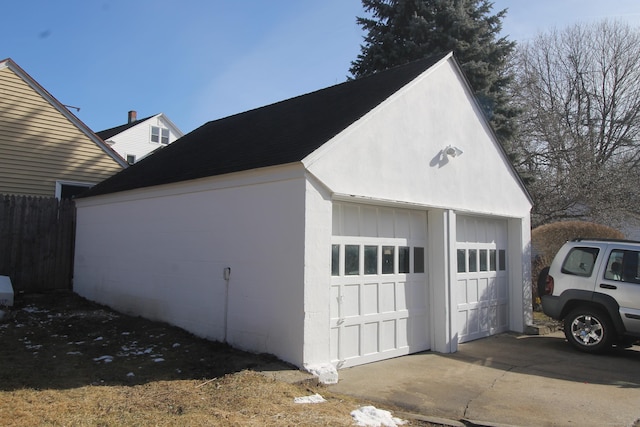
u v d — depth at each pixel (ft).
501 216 32.73
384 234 24.76
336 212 22.41
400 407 17.49
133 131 117.08
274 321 20.57
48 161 45.03
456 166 28.71
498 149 32.91
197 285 24.97
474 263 31.48
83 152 47.32
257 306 21.43
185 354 21.71
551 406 17.95
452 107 28.89
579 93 87.92
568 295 28.17
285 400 16.06
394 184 24.02
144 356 21.40
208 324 24.12
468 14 67.05
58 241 37.91
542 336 32.48
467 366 23.56
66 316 29.58
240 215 22.66
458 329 29.25
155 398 15.81
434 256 27.14
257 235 21.66
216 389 16.78
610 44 85.87
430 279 27.20
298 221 19.83
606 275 27.12
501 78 67.21
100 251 33.83
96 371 19.08
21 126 43.68
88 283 34.99
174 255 26.71
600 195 63.72
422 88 26.55
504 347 28.43
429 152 26.66
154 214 28.60
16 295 34.68
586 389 20.11
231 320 22.79
